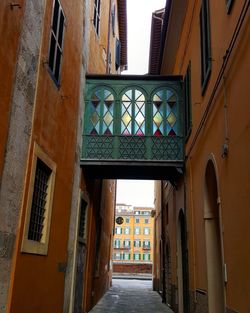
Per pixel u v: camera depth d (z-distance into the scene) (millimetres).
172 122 11898
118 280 42531
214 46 7730
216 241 8234
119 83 12305
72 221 10305
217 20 7445
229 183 6242
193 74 10406
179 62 13391
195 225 9664
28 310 6758
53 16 8305
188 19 11312
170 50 14398
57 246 8734
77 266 11164
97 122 11938
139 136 11773
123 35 25672
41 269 7520
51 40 8312
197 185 9391
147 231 87250
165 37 13602
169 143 11703
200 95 9234
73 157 10461
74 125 10586
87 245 12992
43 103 7629
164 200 18844
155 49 17219
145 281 41906
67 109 9703
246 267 5254
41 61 7445
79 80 11234
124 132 11828
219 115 7055
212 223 8336
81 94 11555
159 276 22859
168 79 12305
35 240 7422
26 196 6602
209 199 8422
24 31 6520
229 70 6324
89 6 13086
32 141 6949
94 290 15422
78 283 11445
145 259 85562
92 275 14445
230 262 6113
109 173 12844
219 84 7047
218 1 7363
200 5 9383
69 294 9953
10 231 5961
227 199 6371
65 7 9391
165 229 18297
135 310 14773
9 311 5914
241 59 5613
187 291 10805
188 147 10859
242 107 5523
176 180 13062
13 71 6074
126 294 22391
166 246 17688
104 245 19562
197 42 9828
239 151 5660
